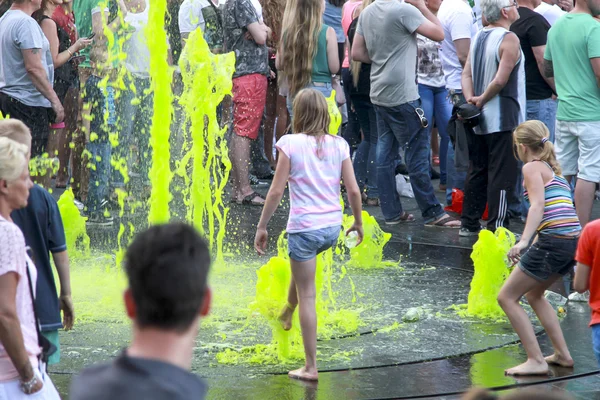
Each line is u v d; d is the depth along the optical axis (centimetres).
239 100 2273
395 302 1491
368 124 2327
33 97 1880
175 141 2300
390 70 2027
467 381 1108
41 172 1942
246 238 1988
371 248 1742
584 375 1144
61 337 1265
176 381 434
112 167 2186
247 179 2344
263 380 1102
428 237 2031
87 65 2188
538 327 1356
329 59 2064
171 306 446
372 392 1062
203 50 1730
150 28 1405
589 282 963
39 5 1888
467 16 2202
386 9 2003
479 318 1402
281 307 1173
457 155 2236
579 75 1795
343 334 1304
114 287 1544
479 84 1952
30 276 732
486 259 1409
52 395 744
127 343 1244
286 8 2058
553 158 1161
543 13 2202
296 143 1100
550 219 1135
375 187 2378
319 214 1093
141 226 2039
